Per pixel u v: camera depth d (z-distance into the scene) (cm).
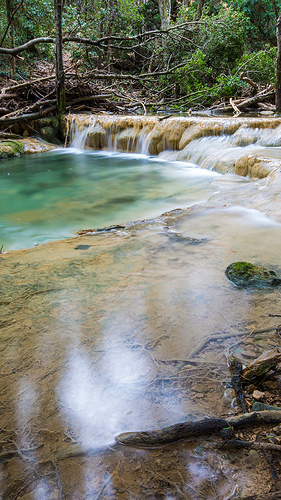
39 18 1711
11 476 145
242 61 1415
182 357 210
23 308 267
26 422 169
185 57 1509
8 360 212
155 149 1046
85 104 1430
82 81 1442
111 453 153
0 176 872
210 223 451
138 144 1091
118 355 213
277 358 193
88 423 168
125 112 1352
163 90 1450
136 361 208
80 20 1616
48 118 1294
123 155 1099
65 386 191
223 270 322
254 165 656
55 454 153
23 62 1719
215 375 196
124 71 2022
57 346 223
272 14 2119
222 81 1302
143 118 1079
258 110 1180
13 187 762
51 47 1739
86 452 153
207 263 338
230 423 161
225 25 1466
